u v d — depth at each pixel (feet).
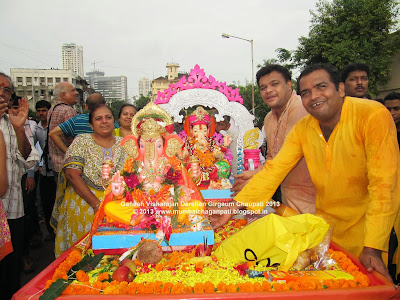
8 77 9.13
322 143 8.02
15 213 9.74
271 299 5.31
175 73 202.80
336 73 7.43
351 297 5.40
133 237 7.58
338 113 7.61
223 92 13.88
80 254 7.67
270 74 10.50
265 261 6.99
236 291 5.65
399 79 55.93
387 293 5.48
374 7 54.54
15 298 5.58
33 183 16.43
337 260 7.12
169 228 7.61
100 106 11.48
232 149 15.19
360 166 7.52
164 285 5.77
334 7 57.88
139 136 8.63
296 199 10.02
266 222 6.91
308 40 58.49
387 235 6.67
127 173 8.28
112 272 6.63
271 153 11.62
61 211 11.91
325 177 8.04
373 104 7.29
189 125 13.23
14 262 9.75
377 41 53.36
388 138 6.95
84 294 5.56
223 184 12.16
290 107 10.65
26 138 10.50
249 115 13.89
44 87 175.63
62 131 14.33
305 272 6.66
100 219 8.26
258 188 8.98
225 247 7.51
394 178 6.86
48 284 5.95
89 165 11.27
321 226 7.02
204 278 6.30
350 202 7.96
